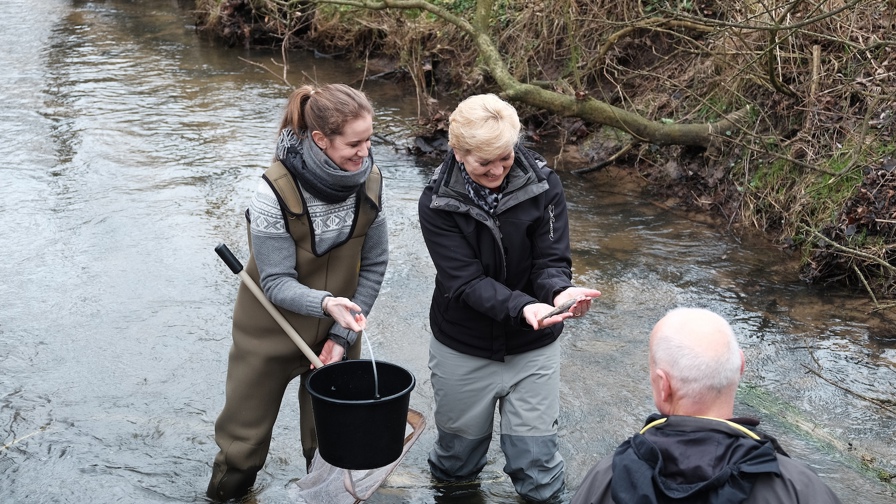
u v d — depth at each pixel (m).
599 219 6.54
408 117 8.84
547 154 7.89
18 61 10.87
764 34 6.79
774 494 1.85
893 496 3.55
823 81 6.47
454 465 3.49
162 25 12.94
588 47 8.43
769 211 6.33
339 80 10.14
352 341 3.15
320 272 3.08
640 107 7.72
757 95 6.95
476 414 3.29
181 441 3.94
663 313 5.15
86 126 8.38
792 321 5.04
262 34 11.57
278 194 2.93
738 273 5.67
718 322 2.04
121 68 10.58
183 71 10.48
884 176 5.54
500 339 3.14
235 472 3.29
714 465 1.85
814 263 5.55
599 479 2.03
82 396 4.26
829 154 6.15
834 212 5.71
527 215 3.04
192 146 7.90
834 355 4.66
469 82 9.14
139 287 5.37
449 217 3.05
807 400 4.27
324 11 11.16
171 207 6.57
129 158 7.59
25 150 7.72
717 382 1.97
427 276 5.60
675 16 6.40
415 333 4.91
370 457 2.81
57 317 4.99
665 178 7.11
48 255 5.76
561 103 7.03
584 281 5.55
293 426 4.09
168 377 4.45
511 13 9.28
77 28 12.75
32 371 4.46
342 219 3.04
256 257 3.00
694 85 7.39
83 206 6.56
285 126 2.98
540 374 3.19
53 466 3.73
